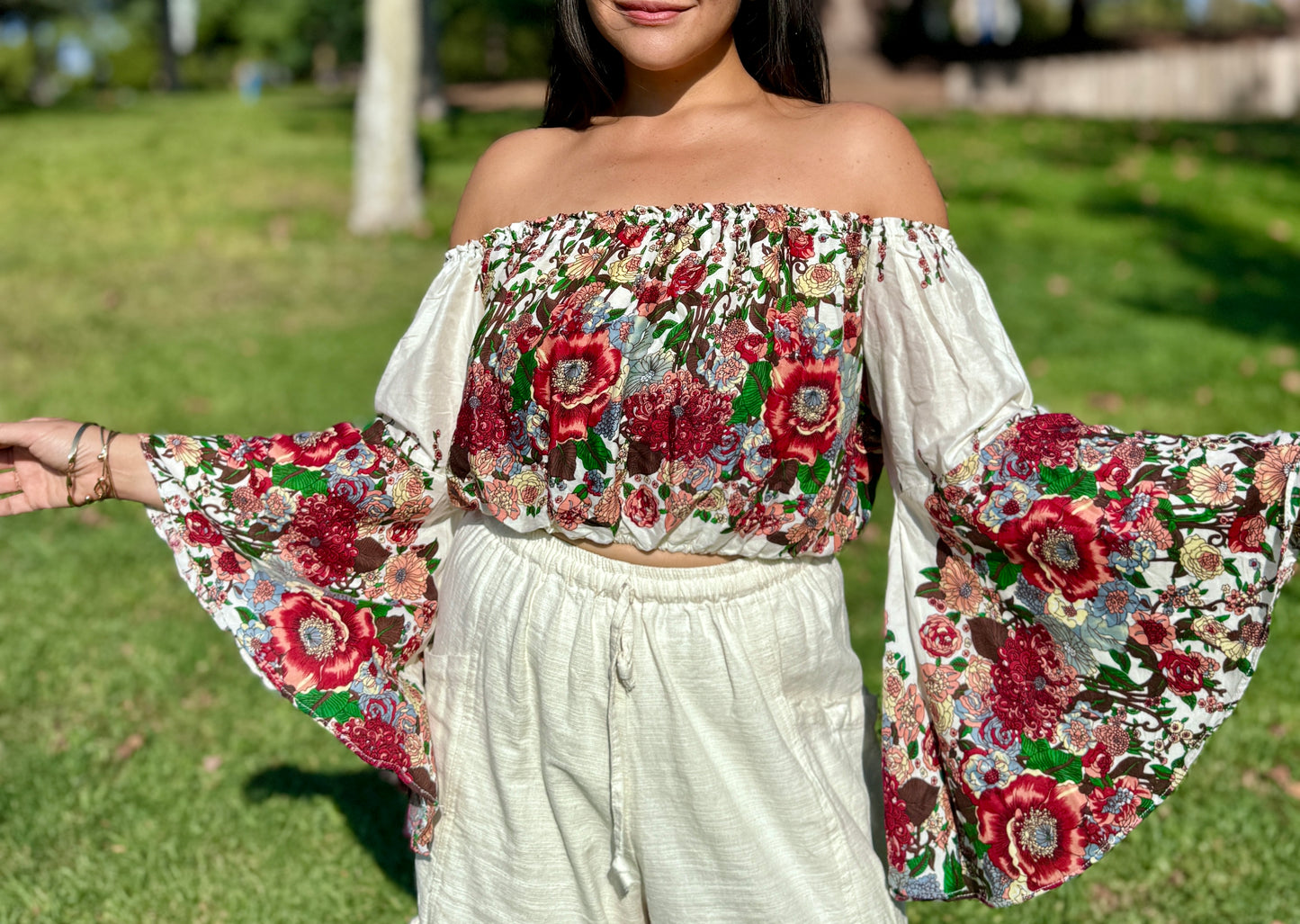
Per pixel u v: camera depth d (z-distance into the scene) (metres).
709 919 1.89
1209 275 10.28
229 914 3.12
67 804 3.51
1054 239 11.33
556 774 1.92
